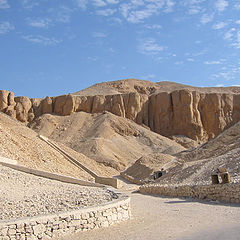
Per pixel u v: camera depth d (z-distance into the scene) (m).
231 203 15.40
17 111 106.75
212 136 104.75
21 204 11.96
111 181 32.66
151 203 18.44
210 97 107.88
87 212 10.51
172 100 108.31
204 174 24.11
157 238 9.06
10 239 8.75
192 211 13.88
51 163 30.06
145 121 108.69
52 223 9.59
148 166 48.84
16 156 26.05
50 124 100.00
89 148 75.19
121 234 9.85
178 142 98.06
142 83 151.25
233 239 7.93
